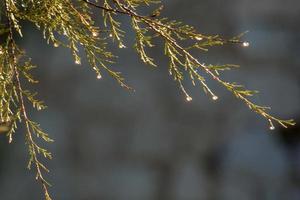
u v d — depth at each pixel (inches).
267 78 1004.6
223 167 987.3
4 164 1000.2
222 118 996.6
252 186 978.7
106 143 1004.6
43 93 1020.5
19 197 989.8
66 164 998.4
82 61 1015.0
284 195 971.3
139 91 1010.1
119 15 991.0
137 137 1004.6
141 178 989.8
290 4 1014.4
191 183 979.3
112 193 987.3
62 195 987.9
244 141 991.6
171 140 999.0
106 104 1013.8
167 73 1012.5
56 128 1007.0
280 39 1015.0
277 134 997.8
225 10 1028.5
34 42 1025.5
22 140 1001.5
